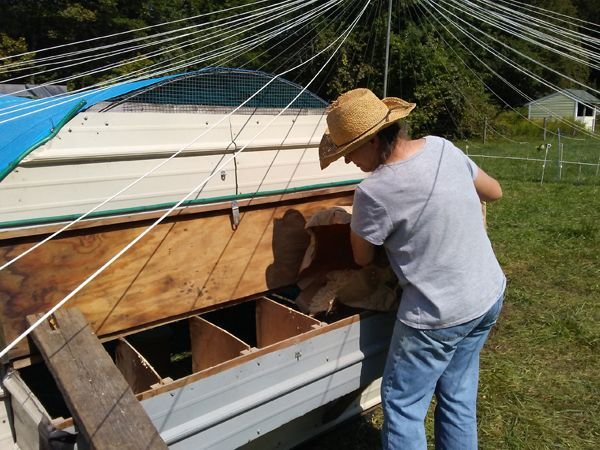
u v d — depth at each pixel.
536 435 2.93
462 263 1.99
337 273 2.76
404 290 2.11
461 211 1.99
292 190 3.05
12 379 2.09
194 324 2.68
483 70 19.39
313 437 2.84
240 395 2.03
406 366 2.09
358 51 15.12
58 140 2.30
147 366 2.21
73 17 15.54
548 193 10.16
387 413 2.16
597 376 3.52
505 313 4.50
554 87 3.49
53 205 2.29
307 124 3.22
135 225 2.40
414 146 2.04
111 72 11.31
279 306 2.75
